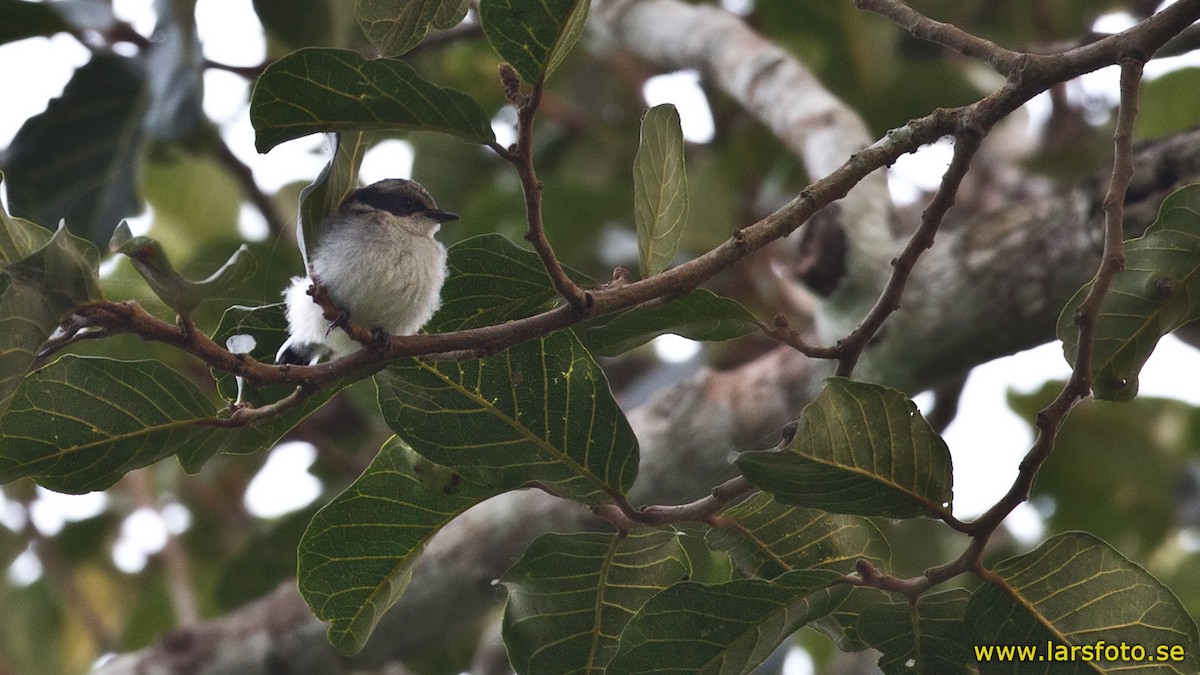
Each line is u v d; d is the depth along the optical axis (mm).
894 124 16281
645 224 7441
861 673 15688
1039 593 7004
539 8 6043
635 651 7156
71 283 5668
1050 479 16906
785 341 7676
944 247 11516
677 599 7039
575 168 18875
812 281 11742
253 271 5852
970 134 7281
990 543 15719
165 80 12688
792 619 7145
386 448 7598
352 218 9688
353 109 6297
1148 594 6922
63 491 6910
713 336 7785
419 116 6305
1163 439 17312
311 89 6199
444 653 16766
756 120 17188
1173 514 16828
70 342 5875
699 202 16875
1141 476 16656
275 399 7484
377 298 9336
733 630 7117
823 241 11688
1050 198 11297
